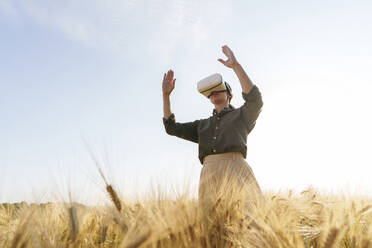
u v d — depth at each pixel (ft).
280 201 7.79
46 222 5.69
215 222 5.79
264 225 5.15
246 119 9.29
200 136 9.92
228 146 8.87
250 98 9.11
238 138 8.98
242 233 5.61
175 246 5.07
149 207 5.46
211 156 9.21
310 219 6.92
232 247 5.51
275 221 5.17
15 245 4.83
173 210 5.33
